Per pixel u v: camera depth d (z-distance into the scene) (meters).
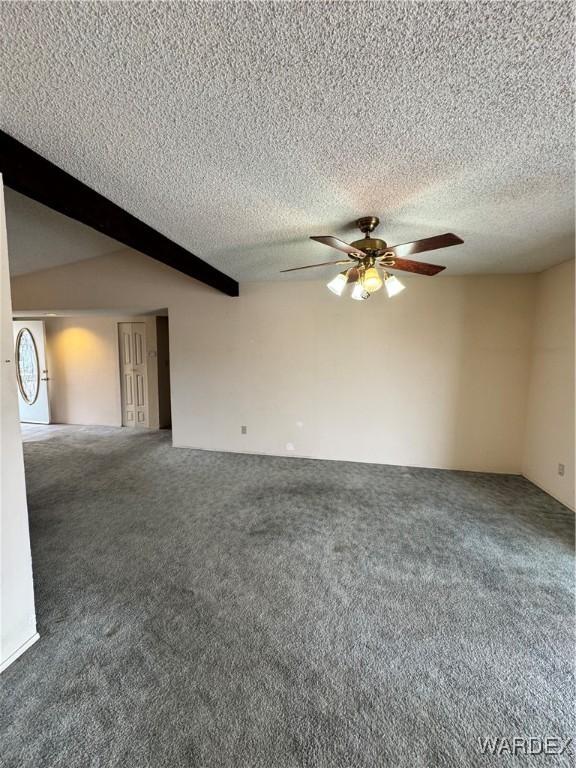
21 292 5.26
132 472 4.16
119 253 4.99
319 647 1.72
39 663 1.61
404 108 1.37
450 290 4.17
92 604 1.99
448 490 3.65
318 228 2.67
